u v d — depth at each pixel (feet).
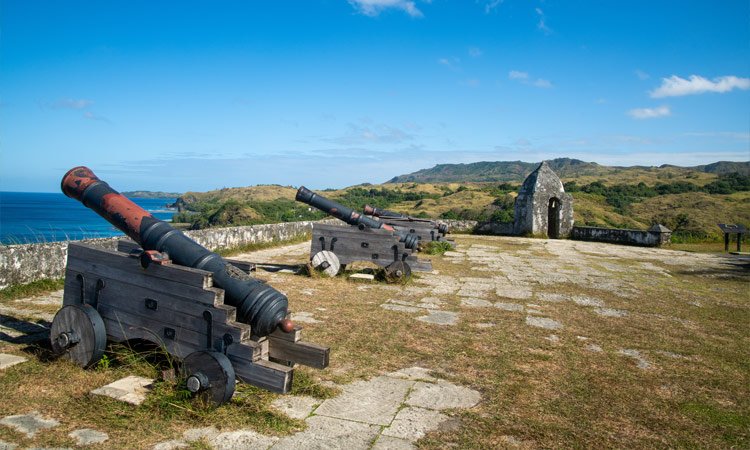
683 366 18.19
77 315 14.87
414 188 282.56
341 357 17.52
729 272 42.27
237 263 21.29
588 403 14.51
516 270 40.32
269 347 14.80
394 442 11.65
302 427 12.16
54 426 11.44
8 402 12.47
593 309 26.94
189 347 14.05
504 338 20.75
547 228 72.95
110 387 13.25
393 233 33.37
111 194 16.90
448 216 146.00
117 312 15.30
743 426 13.38
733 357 19.45
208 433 11.56
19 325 18.98
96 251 15.71
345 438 11.72
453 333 21.16
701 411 14.28
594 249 58.75
